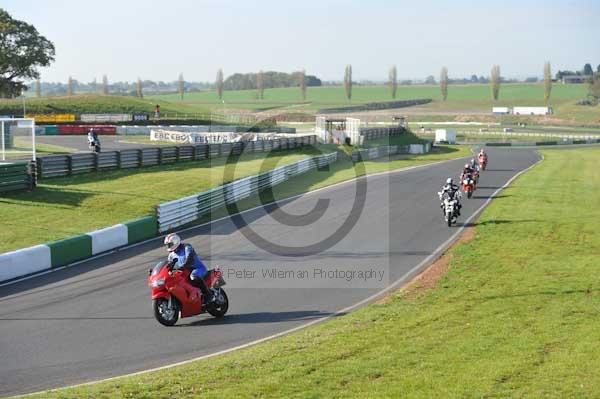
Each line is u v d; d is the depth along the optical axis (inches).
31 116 6712.6
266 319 1071.0
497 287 1230.3
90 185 2422.5
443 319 1014.4
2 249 1519.4
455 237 1766.7
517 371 773.9
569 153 5236.2
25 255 1379.2
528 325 977.5
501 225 1911.9
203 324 1042.1
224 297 1080.8
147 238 1780.3
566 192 2748.5
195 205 2084.2
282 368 794.2
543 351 851.4
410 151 5088.6
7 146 3265.3
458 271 1370.6
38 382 788.0
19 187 2185.0
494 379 747.4
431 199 2503.7
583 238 1737.2
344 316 1068.5
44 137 5078.7
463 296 1170.0
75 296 1210.6
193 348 919.7
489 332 938.7
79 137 5162.4
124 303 1162.6
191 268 1050.1
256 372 780.6
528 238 1726.1
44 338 963.3
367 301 1181.7
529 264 1429.6
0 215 1863.9
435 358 824.9
